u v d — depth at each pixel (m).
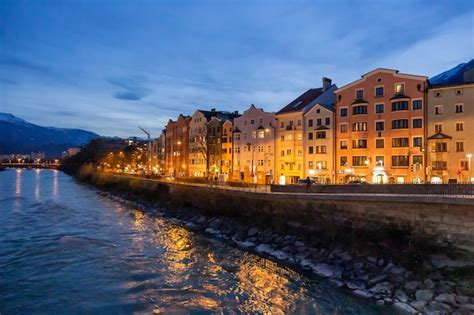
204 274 25.62
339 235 28.89
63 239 35.66
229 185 53.50
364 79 58.44
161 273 25.78
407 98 53.59
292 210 33.44
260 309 20.03
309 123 65.31
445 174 49.94
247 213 38.88
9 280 24.11
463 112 49.38
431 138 51.06
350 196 28.58
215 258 29.53
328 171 61.69
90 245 33.50
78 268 26.69
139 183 76.75
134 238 36.91
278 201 34.97
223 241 35.53
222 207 43.06
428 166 51.31
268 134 73.25
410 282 21.81
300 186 36.38
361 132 58.12
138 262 28.34
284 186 38.03
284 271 26.19
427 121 51.97
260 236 34.69
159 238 36.97
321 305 20.47
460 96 49.75
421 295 20.38
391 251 25.19
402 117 54.06
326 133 62.34
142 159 162.25
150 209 58.47
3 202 64.88
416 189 27.97
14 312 19.47
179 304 20.62
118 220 48.25
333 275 24.83
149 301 20.97
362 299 21.14
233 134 82.69
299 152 66.94
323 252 28.47
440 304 19.23
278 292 22.36
